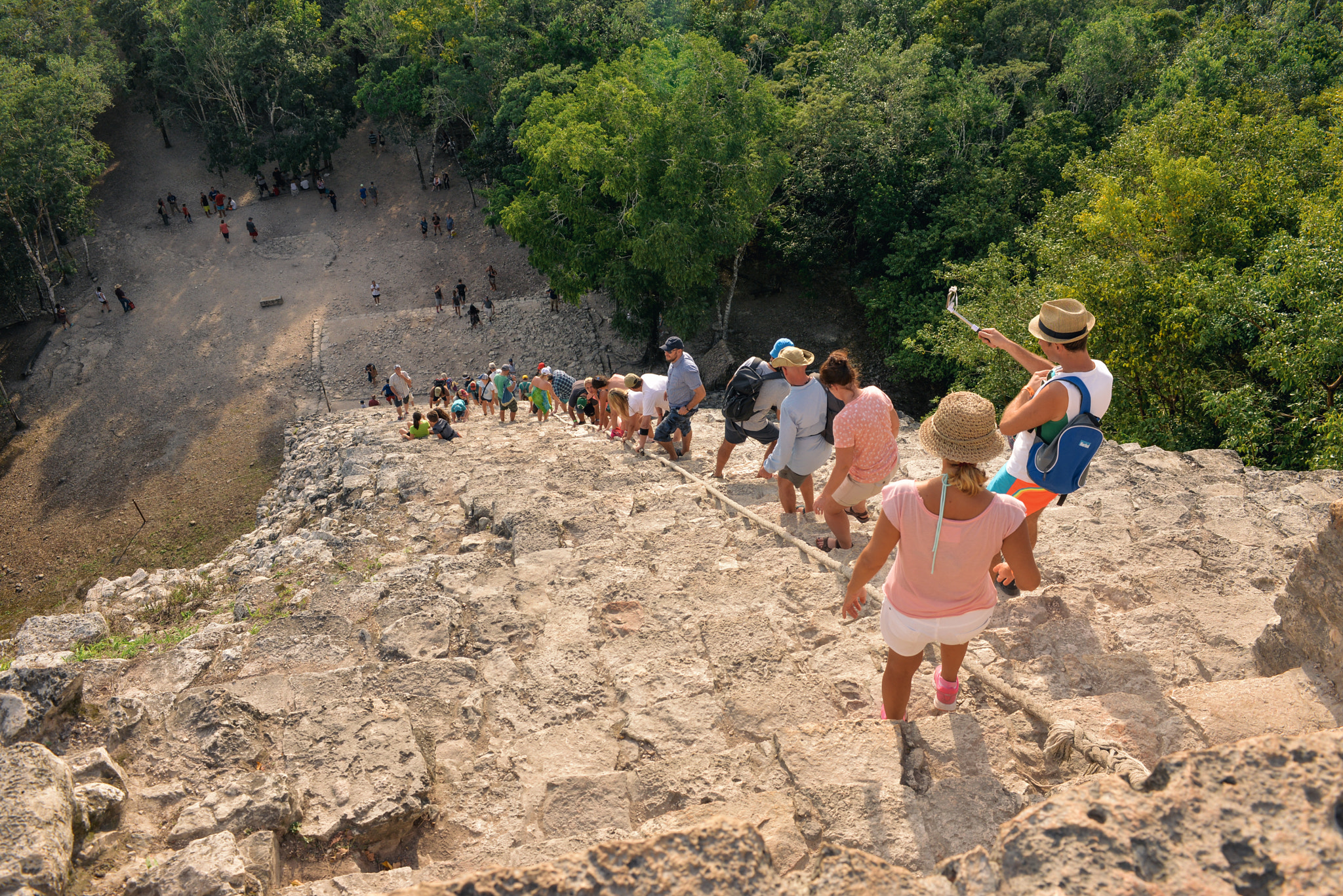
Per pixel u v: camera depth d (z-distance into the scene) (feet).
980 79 131.54
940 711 13.17
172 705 15.23
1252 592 16.61
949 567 10.71
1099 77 139.64
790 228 131.34
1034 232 95.81
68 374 126.11
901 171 126.21
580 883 5.99
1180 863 5.64
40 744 13.19
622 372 123.75
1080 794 6.27
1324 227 56.54
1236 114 88.79
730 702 15.05
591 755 14.49
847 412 18.76
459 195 164.66
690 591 19.72
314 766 14.05
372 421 86.07
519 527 25.84
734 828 6.45
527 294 140.56
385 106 152.05
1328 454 45.16
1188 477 25.02
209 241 152.66
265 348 129.49
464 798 13.76
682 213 102.53
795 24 157.99
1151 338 62.64
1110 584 17.02
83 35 169.68
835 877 6.33
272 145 157.99
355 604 20.75
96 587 32.78
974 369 95.25
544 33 145.48
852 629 17.53
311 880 12.28
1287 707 11.83
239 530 102.42
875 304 121.60
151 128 180.65
